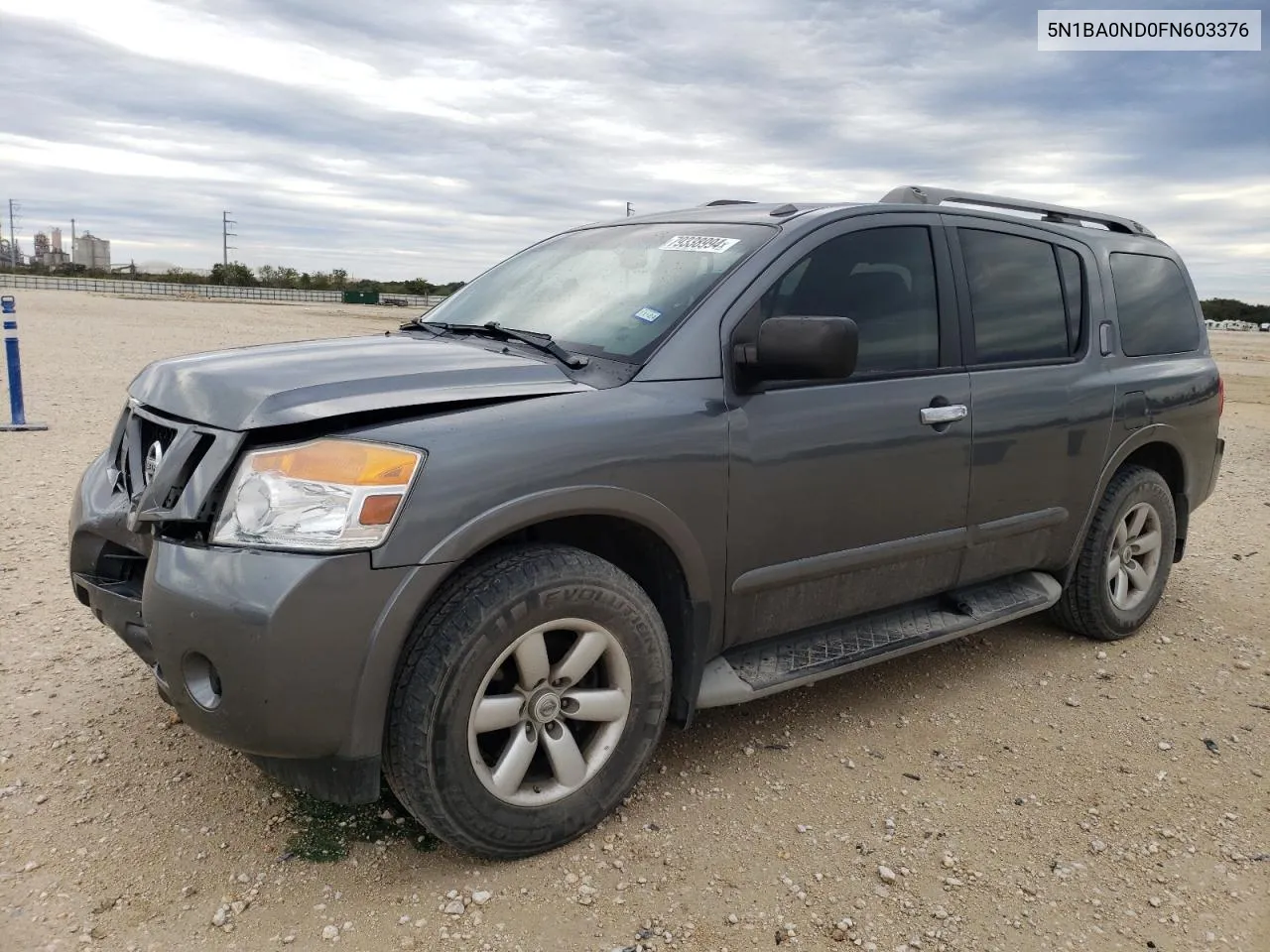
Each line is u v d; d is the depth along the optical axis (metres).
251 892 2.48
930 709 3.76
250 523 2.31
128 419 3.00
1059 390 3.97
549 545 2.64
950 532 3.62
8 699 3.46
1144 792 3.19
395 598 2.32
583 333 3.12
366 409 2.43
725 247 3.25
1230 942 2.47
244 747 2.32
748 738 3.45
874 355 3.38
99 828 2.72
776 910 2.51
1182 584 5.55
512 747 2.57
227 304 56.59
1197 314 4.99
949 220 3.74
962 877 2.69
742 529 2.99
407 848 2.69
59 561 4.96
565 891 2.54
